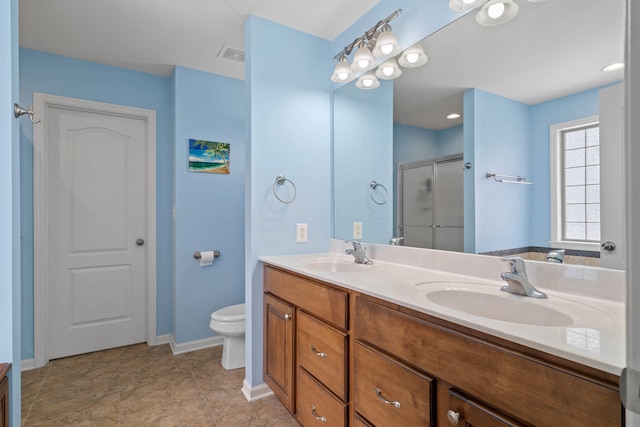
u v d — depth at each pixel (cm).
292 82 210
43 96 237
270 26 202
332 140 226
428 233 164
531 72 123
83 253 257
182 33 217
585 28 109
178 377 219
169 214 285
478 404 79
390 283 125
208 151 278
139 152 278
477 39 141
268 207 201
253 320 195
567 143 113
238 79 291
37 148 235
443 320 88
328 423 134
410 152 173
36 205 234
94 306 260
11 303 106
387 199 185
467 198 146
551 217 117
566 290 110
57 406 184
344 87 216
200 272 273
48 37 221
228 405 186
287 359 165
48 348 241
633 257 32
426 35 161
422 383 93
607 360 59
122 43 230
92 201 260
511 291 112
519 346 72
